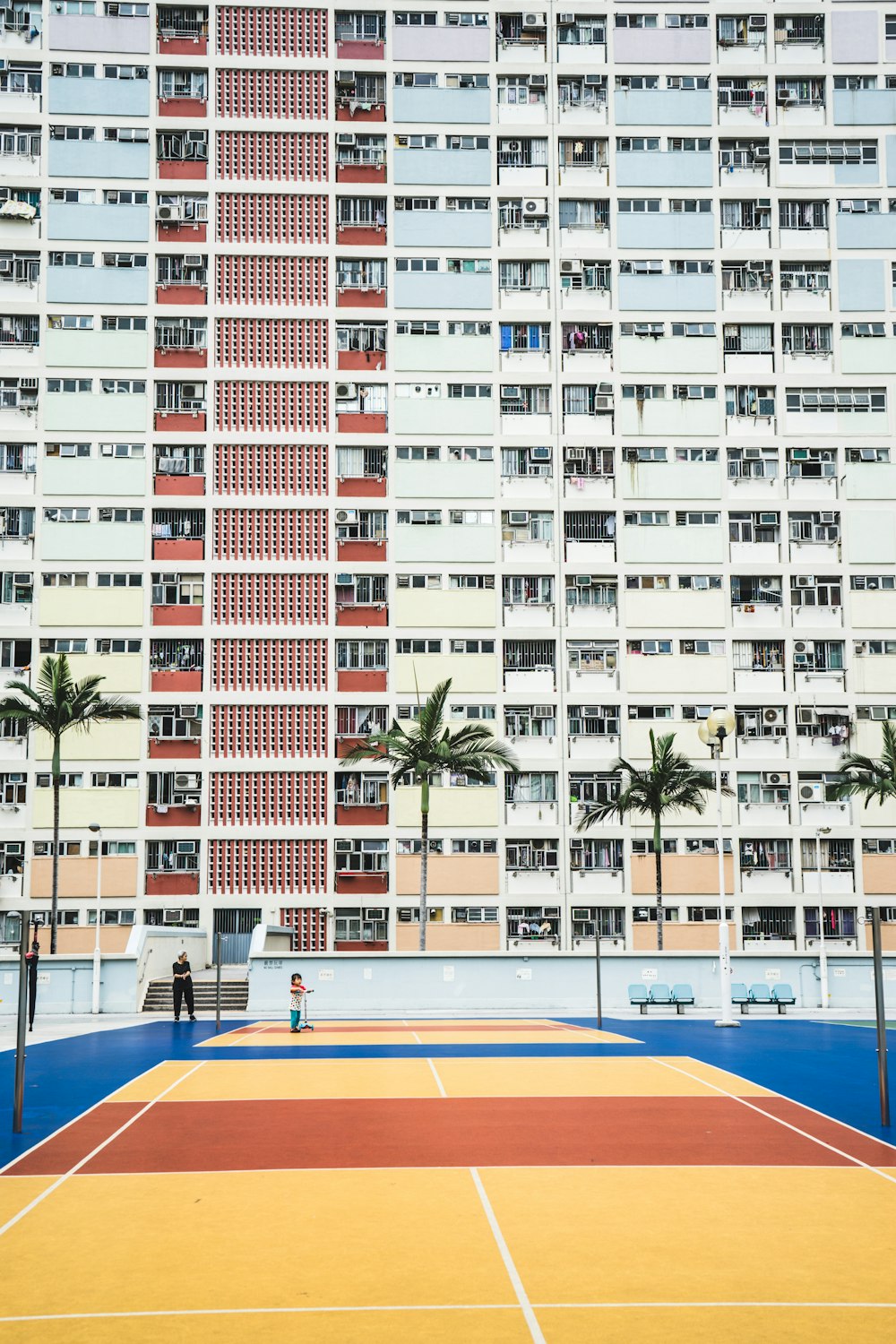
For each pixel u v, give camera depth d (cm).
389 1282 1091
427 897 6119
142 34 6562
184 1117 1944
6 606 6216
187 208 6500
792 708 6406
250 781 6166
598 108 6744
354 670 6259
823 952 4494
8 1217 1327
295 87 6612
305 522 6353
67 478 6312
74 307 6412
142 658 6209
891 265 6738
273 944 5453
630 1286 1077
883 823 6353
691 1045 2978
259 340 6462
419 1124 1878
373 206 6600
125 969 4569
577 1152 1659
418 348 6519
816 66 6825
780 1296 1050
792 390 6638
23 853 6066
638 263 6656
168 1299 1047
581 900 6188
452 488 6431
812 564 6525
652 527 6488
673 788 5416
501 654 6334
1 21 6512
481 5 6750
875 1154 1644
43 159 6469
